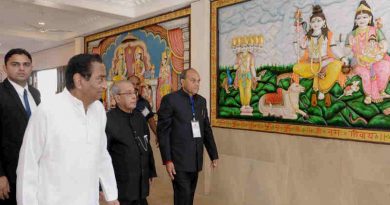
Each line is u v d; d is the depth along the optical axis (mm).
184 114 3543
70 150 1788
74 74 1789
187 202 3557
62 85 10070
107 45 7688
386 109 3387
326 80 3865
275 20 4352
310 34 4000
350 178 3660
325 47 3869
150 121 5746
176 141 3537
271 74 4406
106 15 6359
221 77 5043
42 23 7938
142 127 2988
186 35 5676
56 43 9734
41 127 1745
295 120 4160
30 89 2871
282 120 4293
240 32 4770
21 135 2588
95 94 1832
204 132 3789
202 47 5246
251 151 4652
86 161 1851
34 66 11742
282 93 4289
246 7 4684
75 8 5910
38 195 1763
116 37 7402
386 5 3381
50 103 1784
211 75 5199
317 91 3949
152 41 6441
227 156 4957
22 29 8547
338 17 3754
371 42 3494
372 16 3484
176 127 3543
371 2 3490
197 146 3580
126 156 2795
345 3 3691
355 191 3619
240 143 4789
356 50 3611
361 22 3566
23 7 6586
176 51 5891
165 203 4961
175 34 5895
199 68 5297
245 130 4723
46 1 5551
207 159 5238
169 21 6020
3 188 2463
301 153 4098
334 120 3797
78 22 7836
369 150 3510
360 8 3572
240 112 4785
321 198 3906
